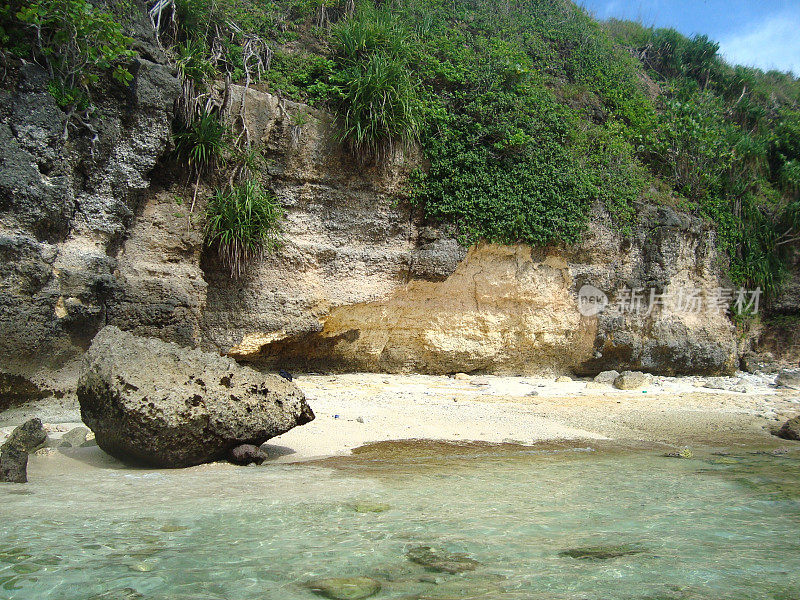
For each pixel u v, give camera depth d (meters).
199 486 5.09
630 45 20.70
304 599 3.10
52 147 7.66
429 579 3.39
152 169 9.06
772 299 17.27
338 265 11.37
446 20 14.88
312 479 5.47
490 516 4.57
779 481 5.95
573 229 13.13
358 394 9.88
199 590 3.18
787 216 17.66
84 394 5.66
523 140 12.62
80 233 8.15
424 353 12.51
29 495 4.67
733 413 10.05
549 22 17.06
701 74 21.36
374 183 11.72
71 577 3.28
